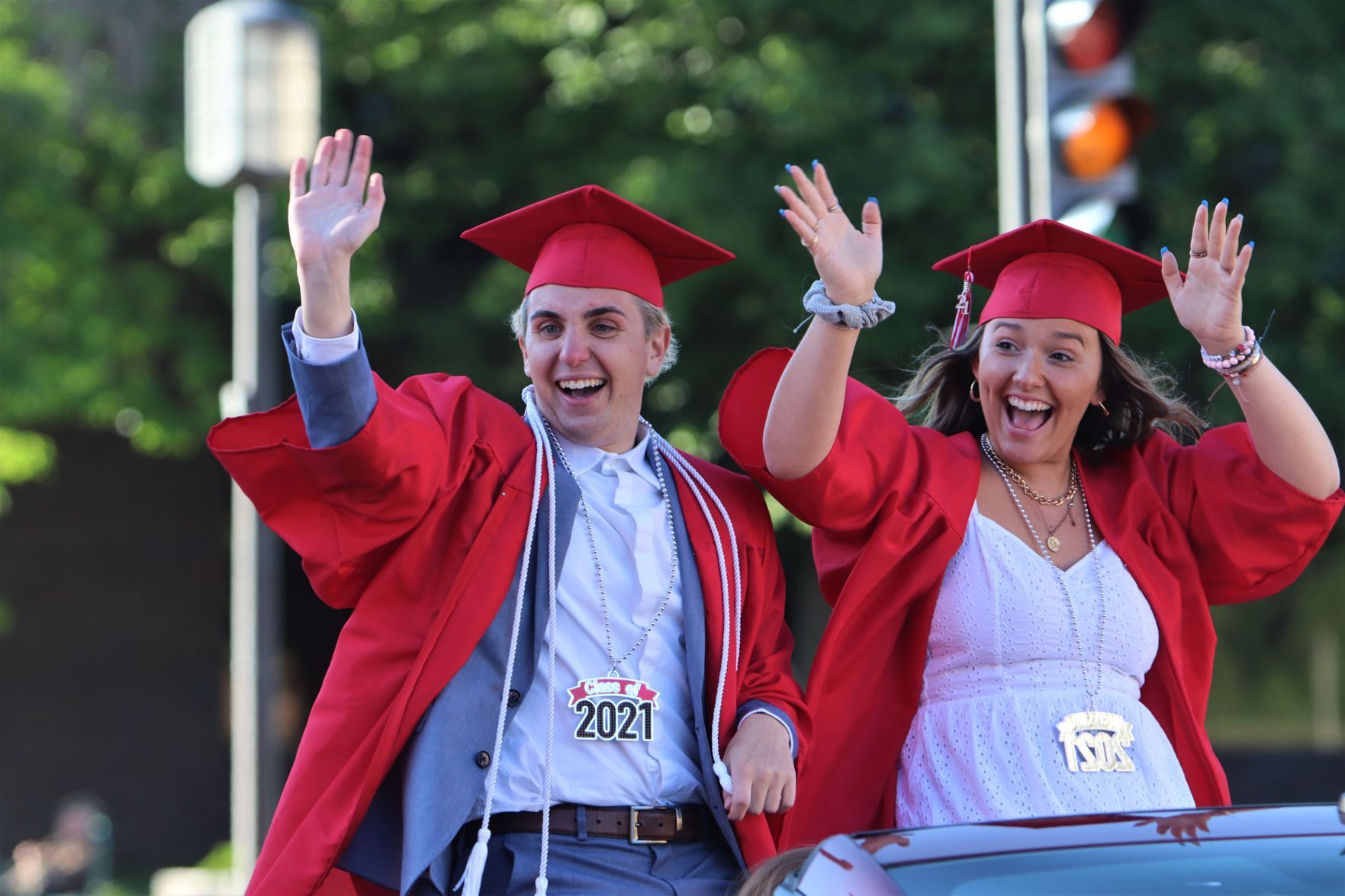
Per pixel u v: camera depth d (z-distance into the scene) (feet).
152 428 138.92
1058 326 42.16
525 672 38.37
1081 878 27.30
